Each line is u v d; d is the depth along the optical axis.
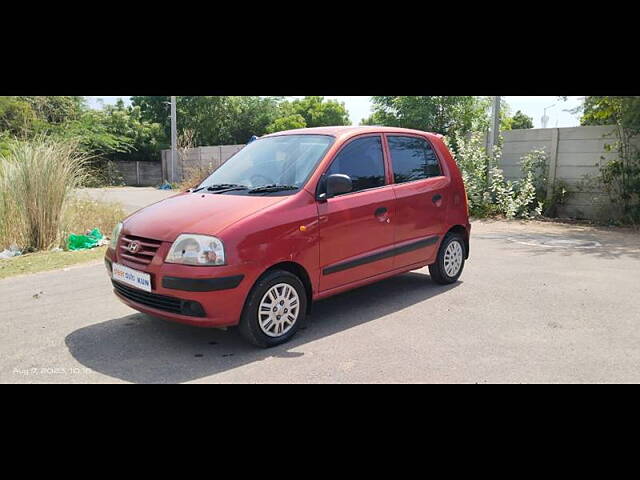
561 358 4.24
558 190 12.76
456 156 14.03
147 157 36.97
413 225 5.75
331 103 47.53
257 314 4.34
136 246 4.41
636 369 4.04
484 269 7.39
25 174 9.16
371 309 5.57
